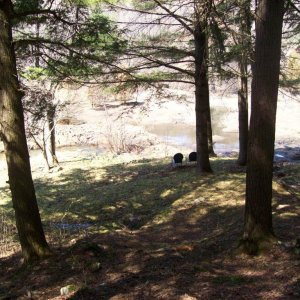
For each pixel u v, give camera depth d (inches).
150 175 557.0
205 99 488.7
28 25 343.0
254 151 239.0
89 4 337.7
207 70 456.8
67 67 351.9
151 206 419.8
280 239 248.5
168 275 220.8
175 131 1193.4
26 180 263.9
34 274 248.1
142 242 304.5
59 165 730.2
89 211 426.6
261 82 234.5
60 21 318.0
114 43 386.9
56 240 321.4
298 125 1133.1
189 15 458.6
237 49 401.7
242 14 398.6
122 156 822.5
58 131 1093.1
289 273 206.7
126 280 219.3
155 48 449.4
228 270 222.4
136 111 1328.7
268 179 240.2
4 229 377.1
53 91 553.6
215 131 1178.6
